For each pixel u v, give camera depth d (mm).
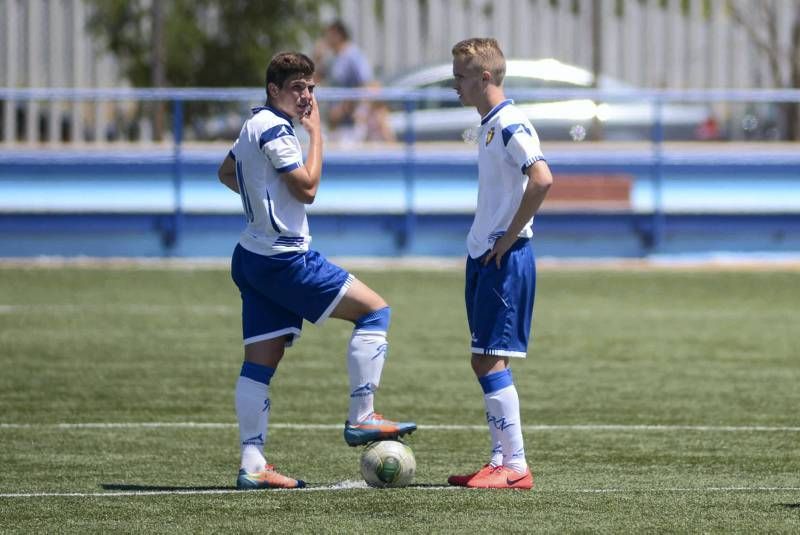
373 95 64688
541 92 64875
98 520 20812
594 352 41062
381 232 66500
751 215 68062
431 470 25266
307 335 44656
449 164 66750
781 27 93562
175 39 85938
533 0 92875
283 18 88750
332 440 28406
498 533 19891
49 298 52656
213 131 76125
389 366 38250
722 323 47531
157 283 57469
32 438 28234
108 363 38375
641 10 94250
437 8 91312
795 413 31438
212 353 40312
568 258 67125
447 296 54156
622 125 81500
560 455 26641
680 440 28219
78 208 65188
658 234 67125
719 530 20125
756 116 84688
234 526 20344
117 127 78875
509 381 23312
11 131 80312
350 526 20312
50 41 85938
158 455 26531
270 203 22844
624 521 20688
